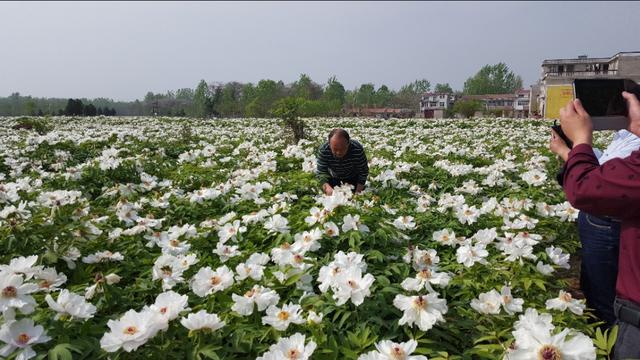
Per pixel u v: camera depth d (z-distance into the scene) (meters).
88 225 4.10
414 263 3.60
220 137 15.34
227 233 4.13
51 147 10.57
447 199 5.36
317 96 85.00
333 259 3.59
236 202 5.53
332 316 2.94
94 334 2.63
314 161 7.91
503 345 2.45
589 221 3.63
